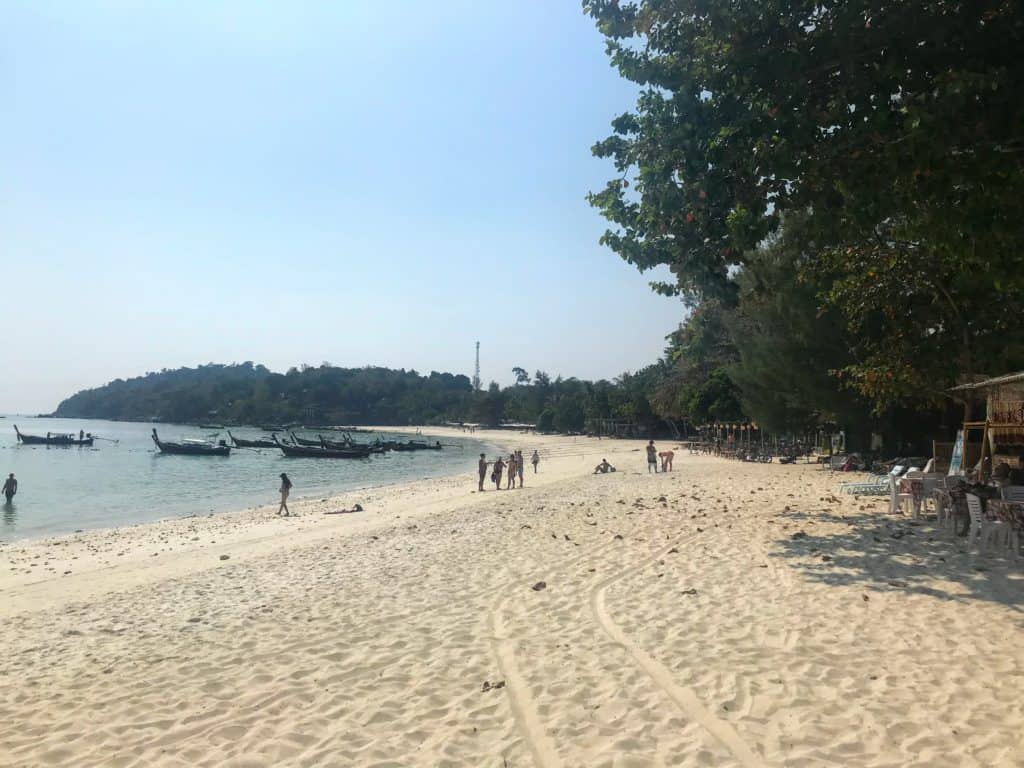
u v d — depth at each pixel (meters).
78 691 6.43
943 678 5.71
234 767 4.81
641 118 10.84
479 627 7.88
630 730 5.08
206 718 5.68
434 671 6.50
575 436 136.38
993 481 14.05
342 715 5.61
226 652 7.39
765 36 8.84
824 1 8.59
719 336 51.44
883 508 15.88
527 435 149.88
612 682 6.01
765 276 28.88
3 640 8.60
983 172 6.96
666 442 93.94
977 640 6.58
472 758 4.79
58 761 5.00
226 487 43.53
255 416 194.75
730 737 4.88
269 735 5.29
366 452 79.00
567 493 25.16
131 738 5.34
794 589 8.84
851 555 10.66
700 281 11.37
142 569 14.98
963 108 7.06
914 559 10.16
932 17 7.70
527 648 7.04
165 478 50.56
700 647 6.79
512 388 197.38
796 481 25.73
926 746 4.61
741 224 9.01
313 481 48.56
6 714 5.94
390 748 4.98
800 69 8.31
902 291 19.80
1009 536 10.41
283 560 13.46
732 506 17.70
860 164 7.70
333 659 7.01
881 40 8.07
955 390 18.36
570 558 11.63
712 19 8.97
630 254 11.47
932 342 20.47
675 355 37.69
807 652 6.49
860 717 5.08
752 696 5.55
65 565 16.73
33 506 33.53
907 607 7.78
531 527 15.51
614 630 7.52
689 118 9.89
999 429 16.25
